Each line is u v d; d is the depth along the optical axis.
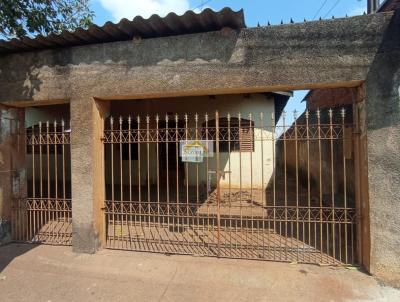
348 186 6.15
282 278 3.61
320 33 3.64
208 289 3.41
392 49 3.45
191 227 5.66
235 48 3.88
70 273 3.84
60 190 10.21
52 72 4.49
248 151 10.24
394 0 5.43
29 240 4.97
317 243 4.68
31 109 10.92
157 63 4.12
